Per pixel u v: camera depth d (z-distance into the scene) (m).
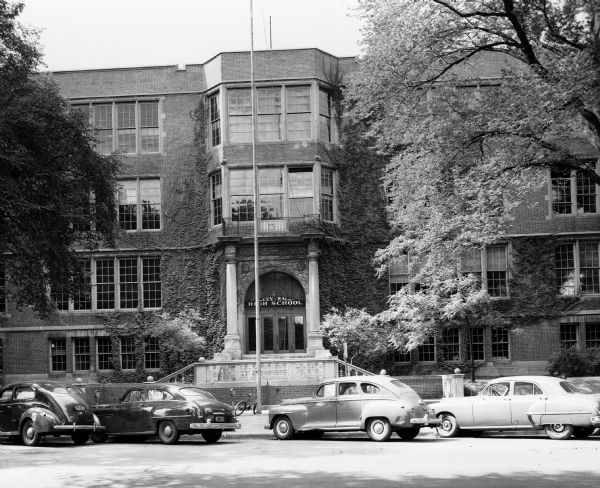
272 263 43.47
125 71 46.56
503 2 23.17
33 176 27.02
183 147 46.06
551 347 43.44
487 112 22.94
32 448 23.88
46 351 45.47
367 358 43.94
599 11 19.23
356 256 44.94
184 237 45.53
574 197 43.75
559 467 16.31
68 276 30.62
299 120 44.47
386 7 24.83
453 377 34.47
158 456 20.78
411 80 25.17
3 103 26.48
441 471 16.09
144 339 45.44
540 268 43.75
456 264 26.14
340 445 22.55
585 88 19.64
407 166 25.97
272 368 38.41
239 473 16.70
